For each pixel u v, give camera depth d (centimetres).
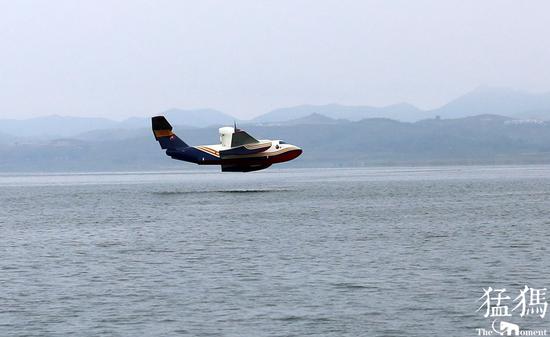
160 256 9150
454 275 7462
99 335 5509
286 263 8381
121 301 6525
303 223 13200
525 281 7094
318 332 5516
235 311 6116
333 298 6512
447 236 10756
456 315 5912
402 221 13400
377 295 6600
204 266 8294
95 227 13350
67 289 7075
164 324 5769
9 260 9056
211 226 12900
